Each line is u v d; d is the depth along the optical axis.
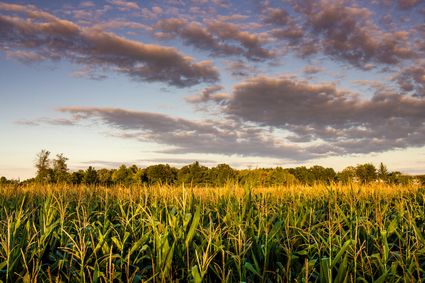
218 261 5.70
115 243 6.07
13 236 5.64
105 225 6.82
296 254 6.16
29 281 4.80
